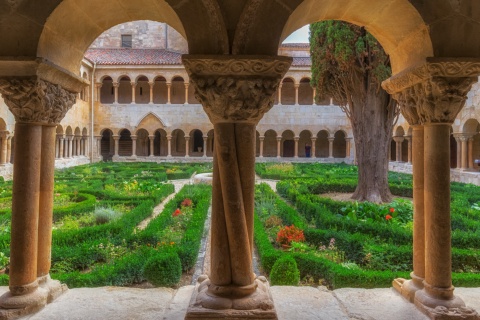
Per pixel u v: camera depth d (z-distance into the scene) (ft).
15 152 13.38
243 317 11.71
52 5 12.46
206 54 12.00
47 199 14.40
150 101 109.40
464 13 12.56
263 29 11.98
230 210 12.27
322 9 13.69
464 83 12.85
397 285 15.48
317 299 14.57
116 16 14.58
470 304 14.11
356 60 46.57
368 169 49.08
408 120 14.93
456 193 47.91
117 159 109.81
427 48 12.99
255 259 26.25
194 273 23.97
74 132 98.07
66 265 22.50
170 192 56.75
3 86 12.85
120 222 31.63
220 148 12.31
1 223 32.07
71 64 15.14
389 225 29.78
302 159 111.04
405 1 12.53
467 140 70.64
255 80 11.92
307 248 25.96
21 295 13.24
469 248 26.21
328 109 110.73
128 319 12.89
